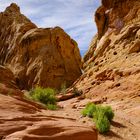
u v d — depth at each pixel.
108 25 38.56
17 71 38.53
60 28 39.34
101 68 29.64
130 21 34.75
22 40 40.28
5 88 10.83
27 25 43.78
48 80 35.31
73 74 37.00
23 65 38.81
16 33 43.25
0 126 6.45
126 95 21.58
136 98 20.58
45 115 7.99
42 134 6.54
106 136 10.91
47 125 6.81
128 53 29.05
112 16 37.84
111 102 21.17
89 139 6.93
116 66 27.50
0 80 13.31
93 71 30.06
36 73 36.34
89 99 23.61
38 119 7.31
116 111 18.14
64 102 23.45
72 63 38.03
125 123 13.35
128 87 22.73
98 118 11.65
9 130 6.39
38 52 38.03
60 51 37.88
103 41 36.34
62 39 38.50
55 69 36.16
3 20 47.97
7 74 15.06
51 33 38.91
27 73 37.31
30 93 17.52
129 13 35.56
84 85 27.97
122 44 31.64
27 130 6.45
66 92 28.77
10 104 8.22
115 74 25.77
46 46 38.22
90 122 11.85
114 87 23.98
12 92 10.93
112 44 33.34
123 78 24.66
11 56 41.81
